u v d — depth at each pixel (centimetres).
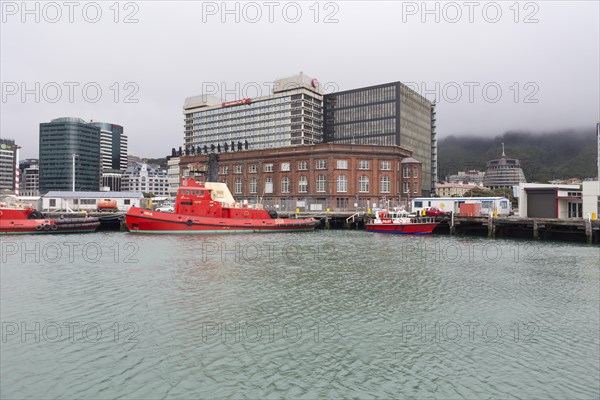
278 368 1361
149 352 1465
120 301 2050
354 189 8194
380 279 2597
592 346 1547
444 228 5928
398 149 8612
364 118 15850
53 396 1184
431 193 17600
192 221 5238
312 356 1452
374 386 1254
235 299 2108
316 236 5162
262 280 2530
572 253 3744
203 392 1213
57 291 2231
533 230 4888
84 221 5375
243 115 18212
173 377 1295
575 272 2858
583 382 1280
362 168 8306
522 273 2814
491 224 5181
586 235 4531
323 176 8231
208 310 1923
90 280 2486
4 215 5044
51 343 1535
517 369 1363
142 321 1767
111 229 6059
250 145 17925
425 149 17012
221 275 2656
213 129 19038
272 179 8938
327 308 1981
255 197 9119
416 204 7538
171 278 2552
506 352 1494
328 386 1253
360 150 8256
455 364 1400
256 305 2011
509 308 2012
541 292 2309
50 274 2647
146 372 1324
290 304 2034
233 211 5600
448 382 1279
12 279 2505
